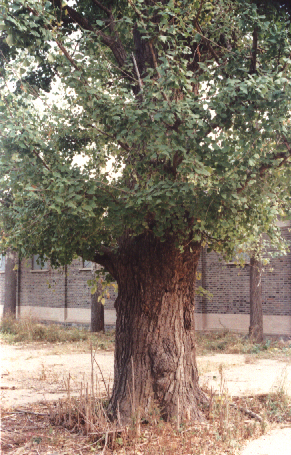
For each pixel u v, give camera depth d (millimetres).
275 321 16000
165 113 4270
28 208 4836
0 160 4469
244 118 4480
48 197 4309
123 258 6129
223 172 4293
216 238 6066
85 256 5875
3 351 13602
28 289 25781
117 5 6582
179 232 5609
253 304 15148
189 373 5996
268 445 4945
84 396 6199
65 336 16562
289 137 4574
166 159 4875
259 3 5203
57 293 23766
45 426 5727
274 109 4258
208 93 4375
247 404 6641
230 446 4859
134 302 6031
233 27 5449
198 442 4938
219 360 11695
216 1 5434
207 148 4199
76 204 4391
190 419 5582
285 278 15961
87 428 5328
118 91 5496
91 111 5207
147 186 4645
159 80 4555
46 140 5445
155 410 5570
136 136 4598
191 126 4230
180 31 4699
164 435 5070
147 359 5848
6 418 6090
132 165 5785
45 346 14828
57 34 4703
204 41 5141
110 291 21203
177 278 5992
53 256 5730
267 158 4727
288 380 8695
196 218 5305
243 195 4934
